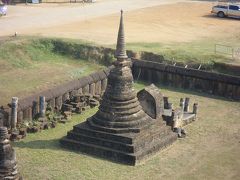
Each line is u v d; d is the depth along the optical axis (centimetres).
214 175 2467
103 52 4594
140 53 4434
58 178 2341
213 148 2811
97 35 5119
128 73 2719
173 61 4281
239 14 6319
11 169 1991
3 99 3547
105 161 2564
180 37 5175
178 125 3025
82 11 6688
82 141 2695
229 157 2691
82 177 2364
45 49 4762
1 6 6209
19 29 5353
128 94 2706
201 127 3142
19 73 4231
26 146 2719
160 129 2802
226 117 3356
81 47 4712
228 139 2955
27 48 4656
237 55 4372
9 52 4500
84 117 3250
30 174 2369
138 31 5422
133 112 2697
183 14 6612
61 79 4112
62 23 5766
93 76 3747
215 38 5159
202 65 4197
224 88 3853
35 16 6225
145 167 2519
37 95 3241
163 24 5888
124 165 2530
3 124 2906
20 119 3034
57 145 2756
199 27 5762
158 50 4478
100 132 2655
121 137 2597
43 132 2958
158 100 2853
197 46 4716
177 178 2412
